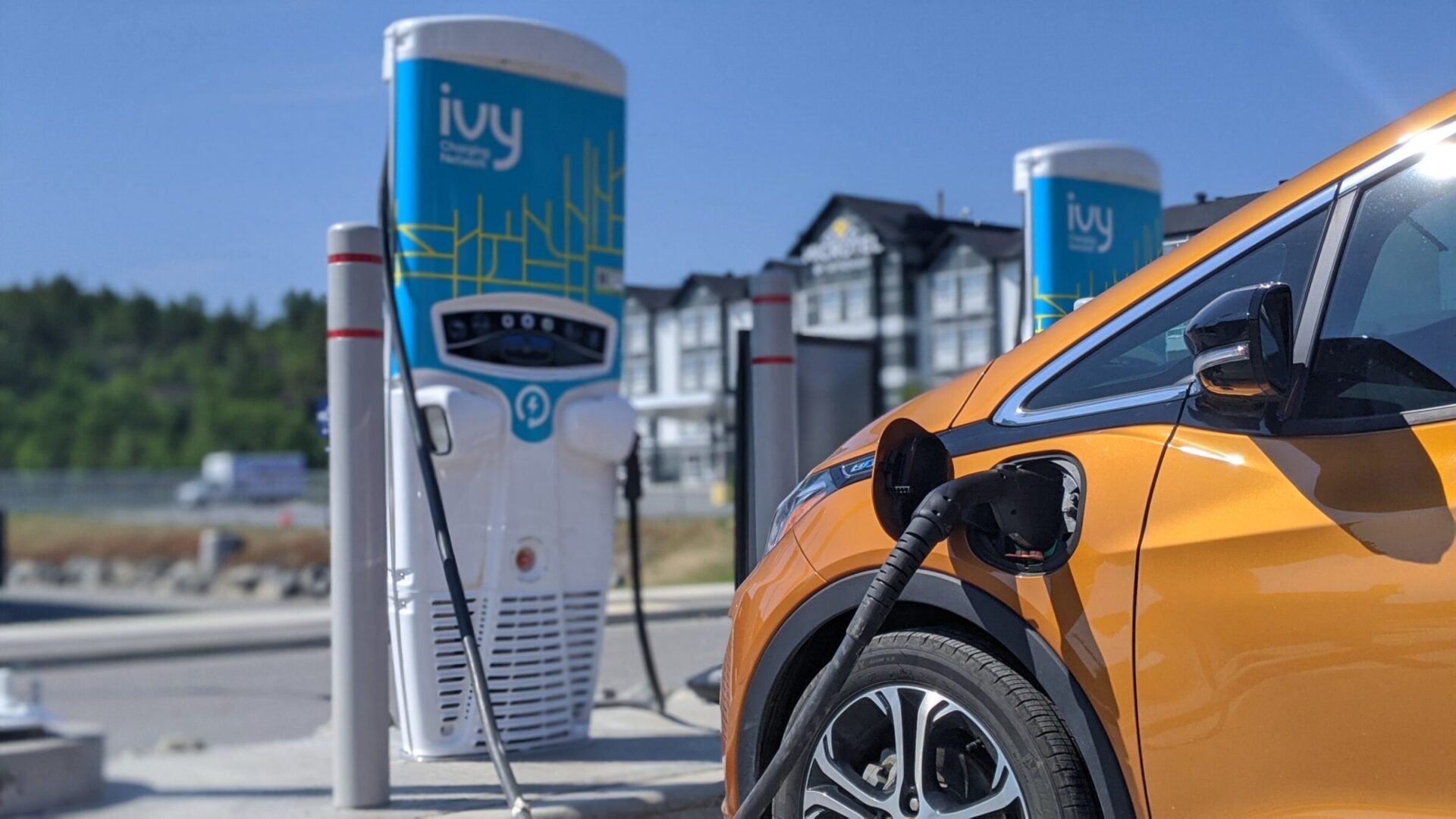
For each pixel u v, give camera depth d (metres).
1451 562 2.19
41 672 11.23
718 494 28.25
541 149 5.21
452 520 4.98
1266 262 2.66
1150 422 2.66
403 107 5.00
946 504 2.71
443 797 4.41
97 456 87.06
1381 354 2.42
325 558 34.28
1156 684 2.50
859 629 2.73
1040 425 2.84
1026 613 2.69
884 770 2.93
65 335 112.19
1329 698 2.29
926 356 25.28
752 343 5.36
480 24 5.03
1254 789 2.38
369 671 4.29
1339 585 2.30
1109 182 7.19
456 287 5.00
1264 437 2.48
